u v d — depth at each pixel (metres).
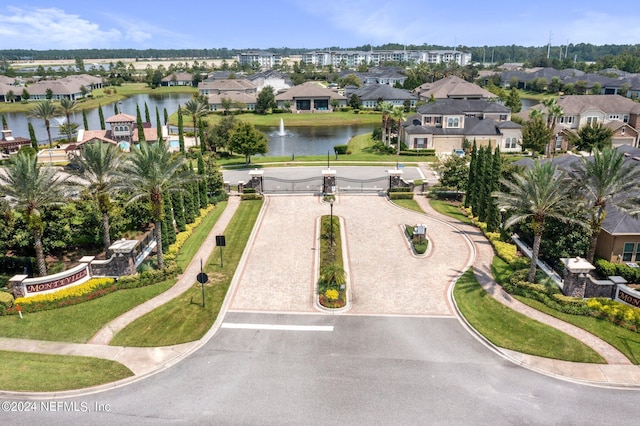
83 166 36.69
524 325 28.42
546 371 24.31
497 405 21.89
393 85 186.00
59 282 32.72
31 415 21.34
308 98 144.88
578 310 29.38
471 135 84.12
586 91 162.38
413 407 21.75
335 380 23.72
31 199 33.28
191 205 46.62
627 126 81.38
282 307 31.12
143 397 22.62
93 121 135.25
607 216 36.59
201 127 83.88
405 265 37.31
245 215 49.41
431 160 76.31
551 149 82.25
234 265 37.50
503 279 33.91
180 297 32.56
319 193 56.69
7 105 159.88
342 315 30.11
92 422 20.97
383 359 25.45
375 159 76.94
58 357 25.84
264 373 24.34
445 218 48.28
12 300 31.11
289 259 38.44
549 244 34.88
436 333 28.05
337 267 33.47
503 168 48.94
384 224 46.28
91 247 42.31
